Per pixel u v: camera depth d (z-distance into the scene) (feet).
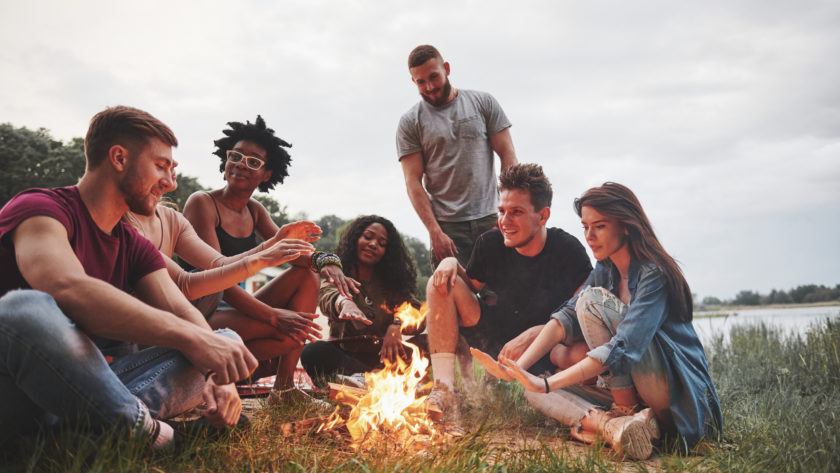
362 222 13.41
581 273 11.14
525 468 6.53
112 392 5.61
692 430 8.06
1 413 5.61
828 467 6.61
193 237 9.84
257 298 10.84
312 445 7.17
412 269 13.79
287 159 12.34
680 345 8.60
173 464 5.86
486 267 11.62
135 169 6.41
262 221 12.64
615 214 8.77
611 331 8.63
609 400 9.02
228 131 11.82
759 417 9.62
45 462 5.38
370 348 12.83
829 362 13.43
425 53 14.64
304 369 12.65
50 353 5.33
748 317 27.61
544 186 10.93
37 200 5.98
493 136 15.58
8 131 135.64
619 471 6.92
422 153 15.58
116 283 6.95
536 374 10.75
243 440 6.75
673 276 8.54
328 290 12.74
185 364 6.55
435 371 10.20
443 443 7.34
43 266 5.63
